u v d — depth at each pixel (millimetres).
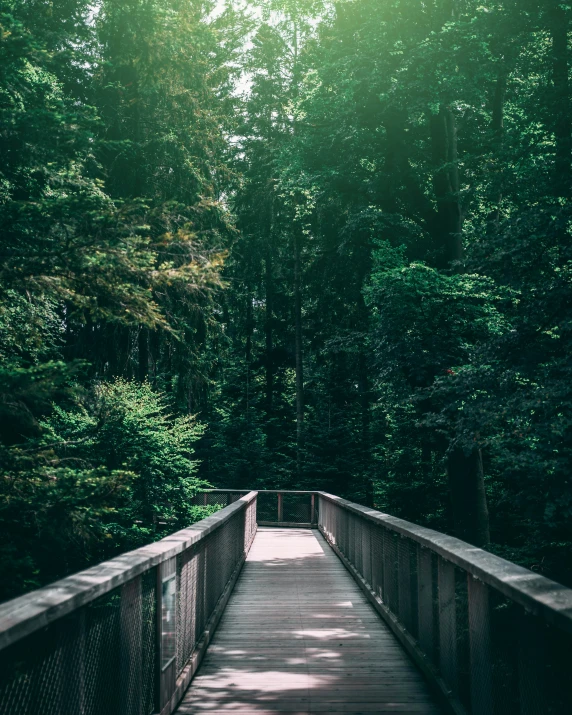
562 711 2596
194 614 6152
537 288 10820
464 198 18422
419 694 5367
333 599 9430
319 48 19266
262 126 31109
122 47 15883
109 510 5555
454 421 12297
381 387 18203
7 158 6605
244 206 31094
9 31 5844
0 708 2324
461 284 14938
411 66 16453
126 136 16188
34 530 5434
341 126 19094
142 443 11047
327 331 28656
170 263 5691
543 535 10250
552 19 15500
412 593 6480
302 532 19391
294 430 32719
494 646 3611
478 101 17172
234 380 31219
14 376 4875
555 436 9312
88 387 9789
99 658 3389
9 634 2271
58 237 5742
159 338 18625
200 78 19938
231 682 5688
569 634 2531
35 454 5465
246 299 32438
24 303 7402
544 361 10719
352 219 19281
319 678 5793
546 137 16281
